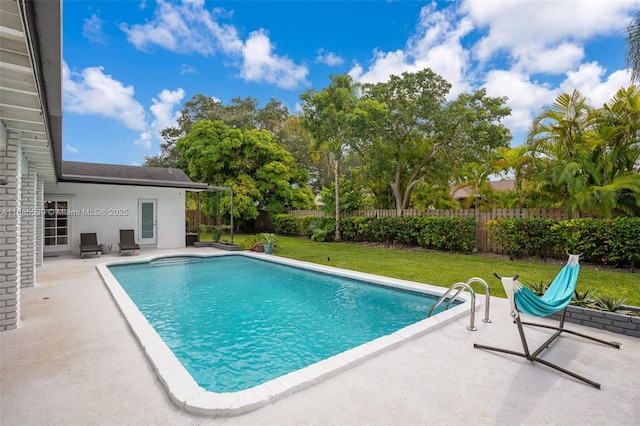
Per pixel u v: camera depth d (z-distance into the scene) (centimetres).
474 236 1242
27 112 409
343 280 871
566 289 430
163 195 1477
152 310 642
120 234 1312
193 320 586
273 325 563
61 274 873
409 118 1413
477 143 1338
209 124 2222
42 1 184
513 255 1126
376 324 568
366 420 262
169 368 334
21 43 250
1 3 204
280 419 263
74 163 1433
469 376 336
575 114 1006
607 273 834
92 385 314
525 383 322
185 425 256
